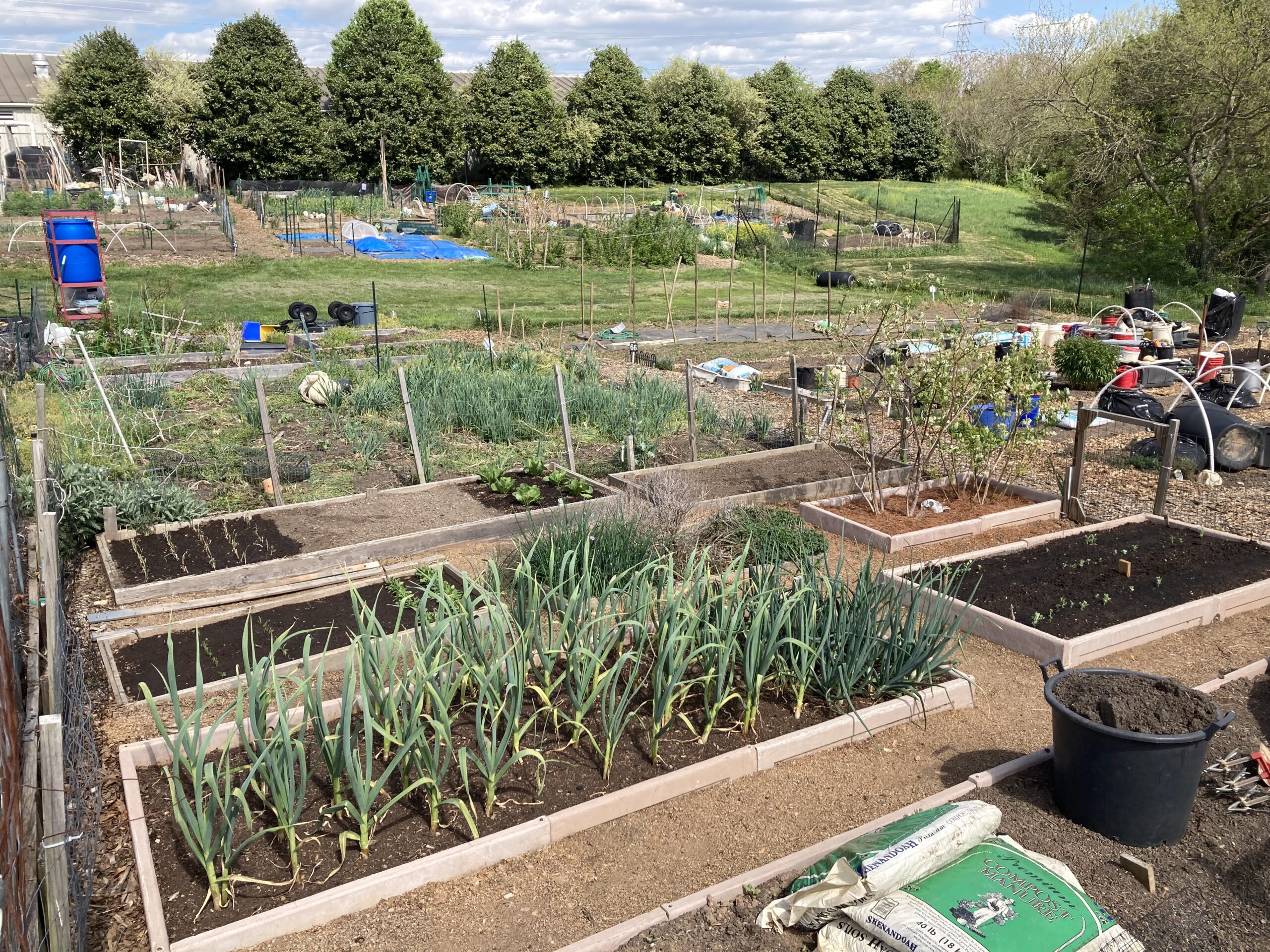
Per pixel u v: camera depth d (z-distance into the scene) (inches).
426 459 398.9
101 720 210.4
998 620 259.4
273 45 1855.3
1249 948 146.7
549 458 418.3
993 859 151.7
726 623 205.3
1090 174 1311.5
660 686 185.5
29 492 320.8
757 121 2304.4
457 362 588.1
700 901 155.2
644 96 2180.1
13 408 446.6
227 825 149.6
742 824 180.1
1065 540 323.3
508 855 167.2
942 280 461.7
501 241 1279.5
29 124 2050.9
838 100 2402.8
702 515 344.8
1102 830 173.2
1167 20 1220.5
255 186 1579.7
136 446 410.9
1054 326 693.9
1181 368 637.9
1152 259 1325.0
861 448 390.9
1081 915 140.0
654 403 493.0
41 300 802.8
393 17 2005.4
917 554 323.0
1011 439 368.8
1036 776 194.4
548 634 223.1
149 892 150.6
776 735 204.5
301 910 148.6
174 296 864.3
